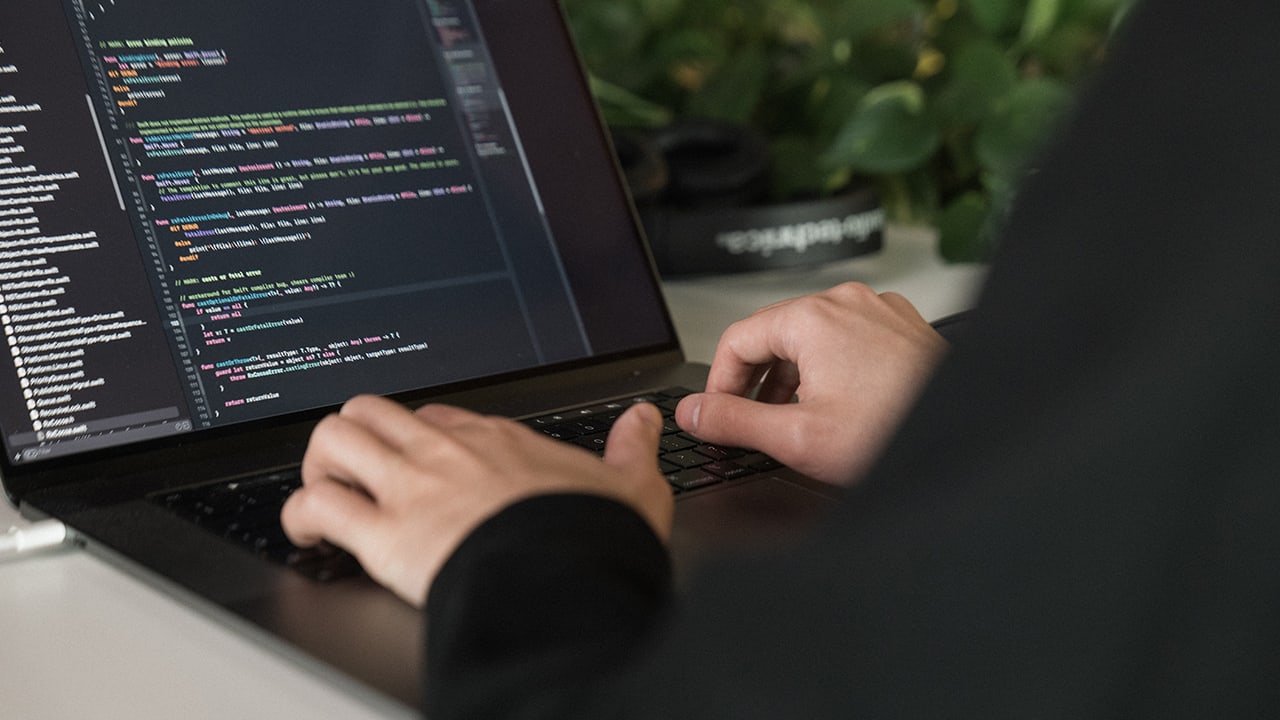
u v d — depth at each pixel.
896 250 1.41
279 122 0.90
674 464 0.78
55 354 0.76
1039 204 0.31
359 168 0.92
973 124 1.36
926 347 0.79
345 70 0.94
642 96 1.57
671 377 0.99
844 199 1.29
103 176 0.81
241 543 0.65
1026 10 1.42
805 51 1.53
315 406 0.84
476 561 0.45
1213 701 0.27
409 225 0.93
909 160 1.32
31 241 0.78
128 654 0.56
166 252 0.82
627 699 0.35
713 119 1.39
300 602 0.58
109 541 0.65
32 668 0.54
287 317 0.86
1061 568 0.28
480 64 1.02
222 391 0.81
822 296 0.84
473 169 0.98
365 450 0.56
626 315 1.02
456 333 0.92
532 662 0.39
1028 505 0.29
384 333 0.89
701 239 1.26
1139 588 0.28
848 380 0.77
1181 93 0.29
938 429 0.31
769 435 0.76
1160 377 0.28
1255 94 0.28
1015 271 0.31
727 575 0.36
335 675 0.51
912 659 0.30
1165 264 0.28
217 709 0.51
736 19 1.58
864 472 0.34
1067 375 0.29
